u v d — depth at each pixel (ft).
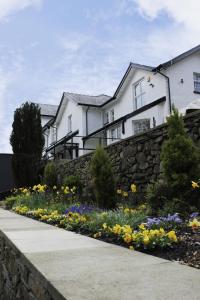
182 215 18.19
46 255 10.86
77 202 31.50
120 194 30.40
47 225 20.70
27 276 10.35
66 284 7.56
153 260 10.05
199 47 54.60
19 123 54.75
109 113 73.36
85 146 73.56
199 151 21.34
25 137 54.44
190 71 54.85
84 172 39.40
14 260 12.82
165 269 8.89
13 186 60.39
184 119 23.18
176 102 52.70
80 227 17.65
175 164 20.79
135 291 7.00
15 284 12.35
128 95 63.36
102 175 28.96
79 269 8.93
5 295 14.58
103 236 15.05
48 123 94.07
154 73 54.54
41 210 26.23
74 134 77.05
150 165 27.09
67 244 13.10
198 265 9.62
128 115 58.70
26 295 10.37
